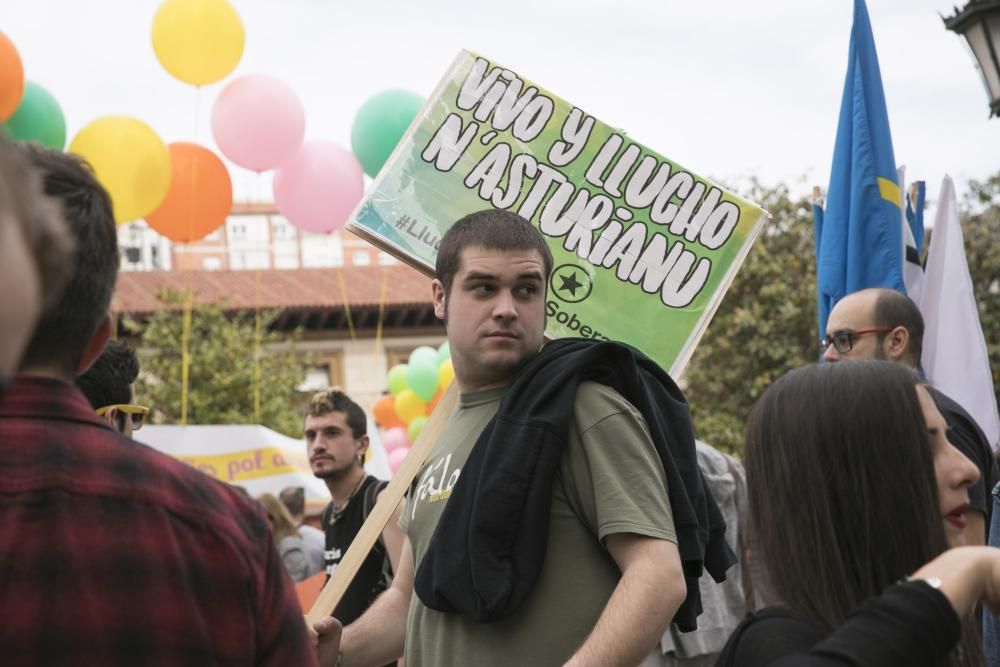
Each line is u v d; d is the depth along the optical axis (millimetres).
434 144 3861
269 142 9156
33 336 1818
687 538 2875
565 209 3830
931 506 2006
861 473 1994
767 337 20062
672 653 4852
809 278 20156
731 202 3791
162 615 1765
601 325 3754
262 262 45281
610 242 3805
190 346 25422
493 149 3861
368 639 3410
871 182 5293
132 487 1804
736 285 20531
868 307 4465
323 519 6090
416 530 3146
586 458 2850
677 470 2930
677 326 3744
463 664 2861
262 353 26219
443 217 3822
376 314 34406
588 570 2832
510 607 2775
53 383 1836
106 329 1936
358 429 5984
